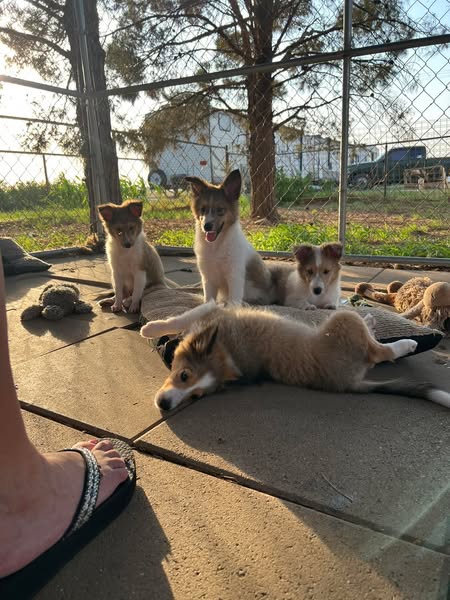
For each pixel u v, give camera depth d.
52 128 2.32
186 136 3.91
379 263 1.91
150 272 1.43
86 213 3.42
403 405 0.72
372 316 0.95
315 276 1.37
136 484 0.55
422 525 0.47
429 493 0.52
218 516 0.49
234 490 0.54
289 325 0.84
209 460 0.59
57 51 2.73
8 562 0.41
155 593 0.41
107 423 0.70
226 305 1.09
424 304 1.05
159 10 3.46
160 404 0.73
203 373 0.77
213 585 0.41
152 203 3.94
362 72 3.15
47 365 0.92
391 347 0.82
